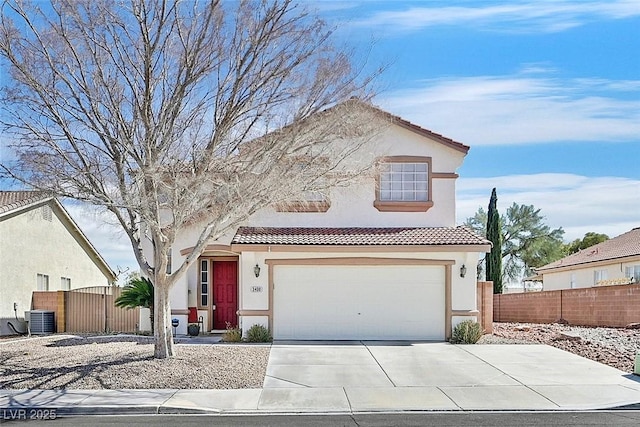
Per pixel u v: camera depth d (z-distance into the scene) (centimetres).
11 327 2353
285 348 1772
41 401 1187
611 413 1140
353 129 1597
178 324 2083
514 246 4425
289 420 1084
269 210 2077
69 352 1608
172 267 2081
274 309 1991
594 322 2489
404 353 1720
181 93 1402
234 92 1434
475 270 2008
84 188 1459
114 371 1397
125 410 1147
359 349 1781
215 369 1439
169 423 1057
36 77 1425
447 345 1875
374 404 1200
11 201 2462
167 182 1483
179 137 1459
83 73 1439
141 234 1841
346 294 2008
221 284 2186
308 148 1570
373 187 2119
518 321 3042
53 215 2759
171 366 1442
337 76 1507
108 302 2322
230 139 1487
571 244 4953
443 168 2161
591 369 1516
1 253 2328
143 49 1440
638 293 2250
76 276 2995
